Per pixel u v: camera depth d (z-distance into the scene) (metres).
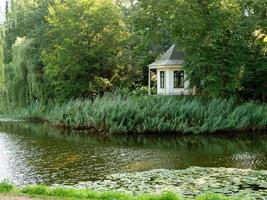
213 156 26.62
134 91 49.62
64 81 50.03
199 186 18.27
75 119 41.81
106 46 50.19
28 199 13.11
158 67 49.25
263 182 18.81
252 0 42.31
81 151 29.16
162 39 45.97
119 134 38.34
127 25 55.88
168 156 26.91
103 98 42.69
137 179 20.06
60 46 49.12
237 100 41.47
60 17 50.16
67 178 20.84
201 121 38.28
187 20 40.44
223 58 40.94
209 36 40.81
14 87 54.59
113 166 23.70
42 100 52.59
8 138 36.25
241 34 41.25
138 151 29.12
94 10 49.97
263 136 35.66
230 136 36.03
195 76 42.03
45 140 34.91
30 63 52.97
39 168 23.42
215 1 41.00
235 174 20.61
